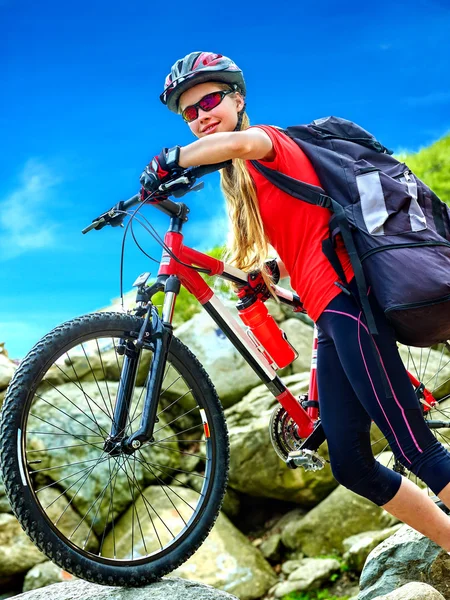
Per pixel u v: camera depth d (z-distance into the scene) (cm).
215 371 614
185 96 206
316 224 190
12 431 178
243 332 228
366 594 235
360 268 178
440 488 178
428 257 174
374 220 179
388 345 180
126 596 191
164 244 204
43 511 181
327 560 518
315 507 552
